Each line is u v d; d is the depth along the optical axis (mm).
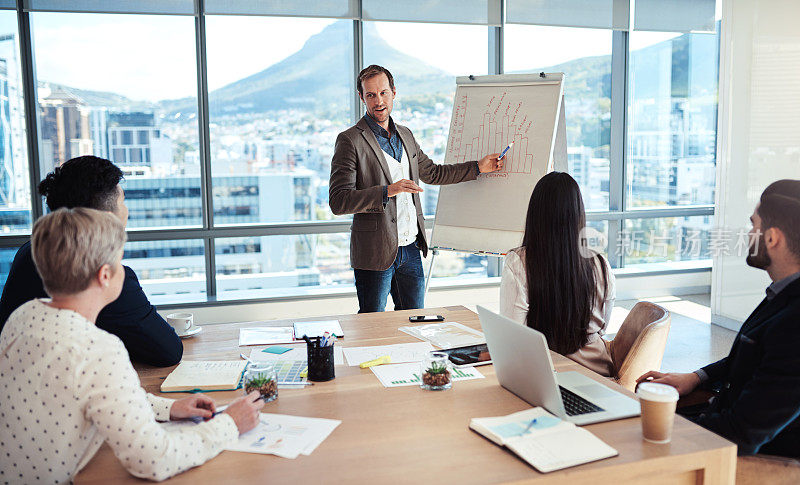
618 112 6027
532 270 2186
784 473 1583
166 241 5230
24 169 4918
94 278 1347
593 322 2266
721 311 5160
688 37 6047
